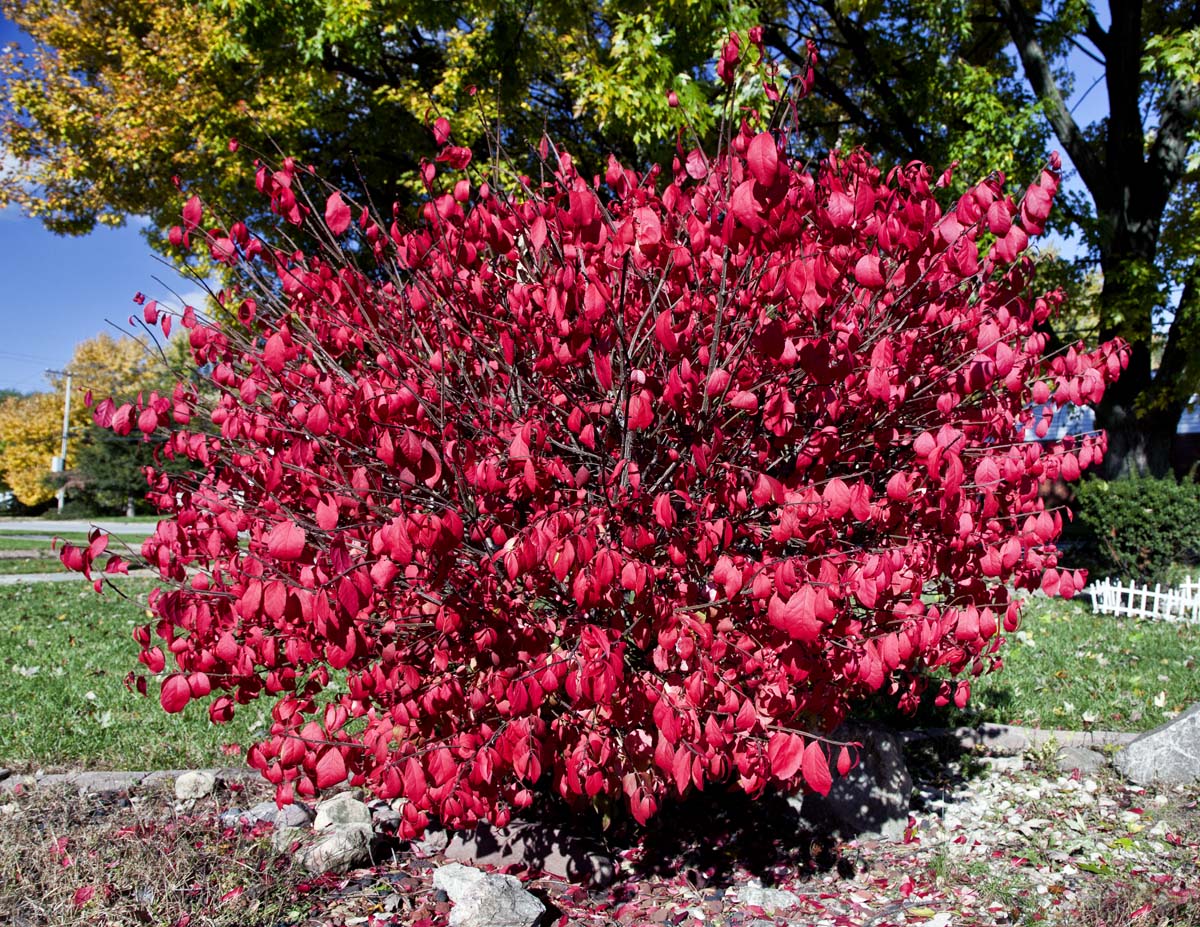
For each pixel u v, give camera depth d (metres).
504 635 2.76
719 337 2.48
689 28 8.70
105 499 33.12
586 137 11.26
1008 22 12.14
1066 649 6.59
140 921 2.66
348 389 2.81
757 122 2.60
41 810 3.60
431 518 2.29
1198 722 4.08
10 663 6.30
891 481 2.31
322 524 2.17
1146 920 2.75
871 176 2.79
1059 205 10.93
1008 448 2.89
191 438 2.94
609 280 2.66
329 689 5.03
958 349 2.97
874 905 2.98
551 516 2.36
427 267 3.05
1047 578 2.85
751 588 2.38
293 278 3.08
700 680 2.36
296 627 2.70
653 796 2.77
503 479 2.57
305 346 3.01
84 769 4.19
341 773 2.36
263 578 2.61
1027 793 3.96
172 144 11.01
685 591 2.65
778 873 3.24
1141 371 12.12
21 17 11.22
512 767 2.75
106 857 3.05
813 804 3.62
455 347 2.95
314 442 2.57
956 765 4.33
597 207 2.33
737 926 2.83
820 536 2.39
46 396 39.19
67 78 11.48
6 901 2.75
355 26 10.12
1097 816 3.72
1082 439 2.98
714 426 2.59
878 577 2.34
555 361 2.65
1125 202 11.93
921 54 11.46
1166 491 9.10
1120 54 11.51
